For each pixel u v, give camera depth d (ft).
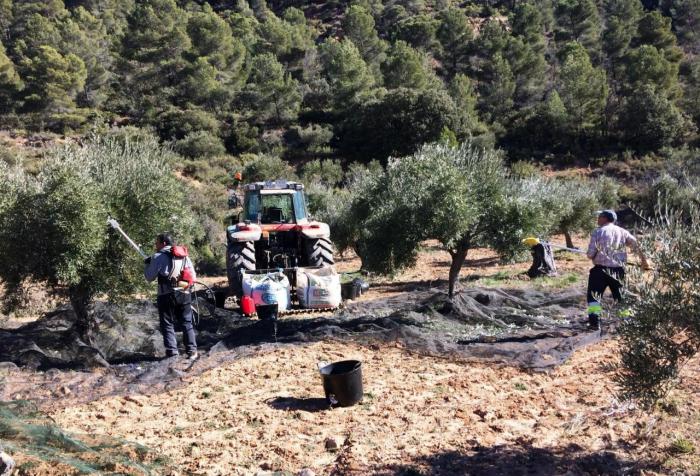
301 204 40.27
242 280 32.86
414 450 14.60
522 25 248.11
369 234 35.04
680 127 171.94
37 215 23.86
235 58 202.49
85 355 24.35
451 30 231.50
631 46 230.89
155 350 27.76
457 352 23.70
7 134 148.36
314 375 21.74
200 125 172.65
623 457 14.01
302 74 220.43
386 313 34.58
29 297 27.94
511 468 13.44
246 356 24.49
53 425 15.60
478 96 203.62
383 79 207.51
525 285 46.21
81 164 25.90
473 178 33.47
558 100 180.04
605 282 24.26
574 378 20.07
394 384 20.24
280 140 179.63
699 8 260.62
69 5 283.18
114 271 26.04
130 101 183.42
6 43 228.02
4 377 21.49
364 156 174.19
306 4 345.92
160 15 205.36
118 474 12.87
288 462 14.17
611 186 97.86
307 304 31.22
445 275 59.21
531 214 33.01
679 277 12.35
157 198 26.94
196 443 15.49
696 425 15.48
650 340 12.66
